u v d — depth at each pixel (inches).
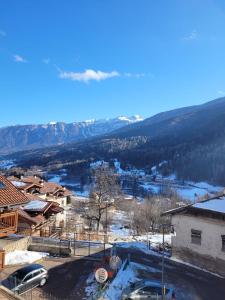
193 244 1387.8
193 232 1391.5
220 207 1346.0
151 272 1285.7
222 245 1298.0
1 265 1229.7
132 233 2507.4
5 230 1417.3
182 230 1427.2
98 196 2738.7
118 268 1259.8
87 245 1579.7
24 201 1501.0
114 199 3036.4
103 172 3038.9
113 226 3016.7
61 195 3211.1
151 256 1480.1
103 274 1077.8
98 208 2677.2
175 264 1389.0
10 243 1376.7
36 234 1798.7
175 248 1445.6
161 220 2866.6
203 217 1359.5
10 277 1086.4
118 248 1581.0
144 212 3014.3
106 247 1567.4
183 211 1429.6
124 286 1122.7
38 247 1478.8
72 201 3641.7
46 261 1359.5
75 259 1391.5
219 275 1291.8
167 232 2519.7
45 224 1955.0
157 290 1027.9
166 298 1029.2
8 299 892.6
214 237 1323.8
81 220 2891.2
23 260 1320.1
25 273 1094.4
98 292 1061.1
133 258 1440.7
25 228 1733.5
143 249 1585.9
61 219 2472.9
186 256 1406.3
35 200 2026.3
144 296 1016.2
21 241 1445.6
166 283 1191.6
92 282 1165.1
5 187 1512.1
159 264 1380.4
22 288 1066.1
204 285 1192.2
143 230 2726.4
